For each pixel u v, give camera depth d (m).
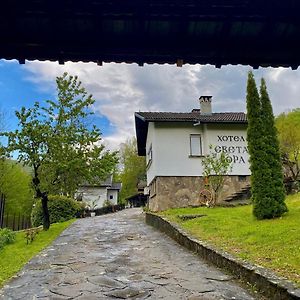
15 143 15.25
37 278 6.75
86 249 10.06
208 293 5.46
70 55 4.50
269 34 4.50
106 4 4.12
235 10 4.20
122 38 4.46
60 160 15.55
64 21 4.25
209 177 17.84
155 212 16.98
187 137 20.03
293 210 11.27
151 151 21.12
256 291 5.45
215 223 10.92
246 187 18.81
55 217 21.14
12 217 31.75
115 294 5.57
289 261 6.10
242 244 7.88
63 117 16.12
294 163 20.70
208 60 4.67
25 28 4.30
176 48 4.51
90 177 16.12
